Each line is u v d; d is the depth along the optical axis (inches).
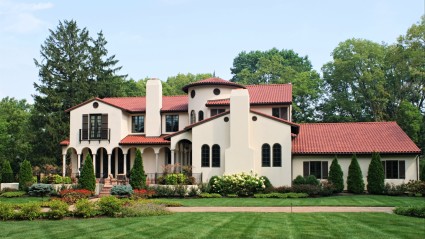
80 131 1583.4
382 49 2172.7
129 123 1642.5
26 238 577.3
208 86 1529.3
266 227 644.7
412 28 1846.7
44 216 770.2
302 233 595.8
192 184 1305.4
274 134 1331.2
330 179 1323.8
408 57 1893.5
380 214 793.6
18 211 780.6
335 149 1374.3
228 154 1318.9
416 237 563.8
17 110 2290.8
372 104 2159.2
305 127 1557.6
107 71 2479.1
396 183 1341.0
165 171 1391.5
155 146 1544.0
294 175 1387.8
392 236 570.9
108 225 677.9
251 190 1233.4
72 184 1378.0
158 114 1603.1
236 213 825.5
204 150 1369.3
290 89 1588.3
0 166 2064.5
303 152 1375.5
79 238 573.6
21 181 1459.2
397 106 2106.3
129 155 1605.6
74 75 2297.0
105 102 1574.8
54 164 2050.9
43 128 2143.2
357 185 1317.7
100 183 1414.9
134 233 604.7
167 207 944.9
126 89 2881.4
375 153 1323.8
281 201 1071.0
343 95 2208.4
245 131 1320.1
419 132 1918.1
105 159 1627.7
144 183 1299.2
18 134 2208.4
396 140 1391.5
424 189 1211.2
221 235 583.8
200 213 830.5
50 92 2132.1
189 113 1562.5
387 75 2138.3
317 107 2417.6
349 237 566.6
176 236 578.9
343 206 957.8
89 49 2405.3
